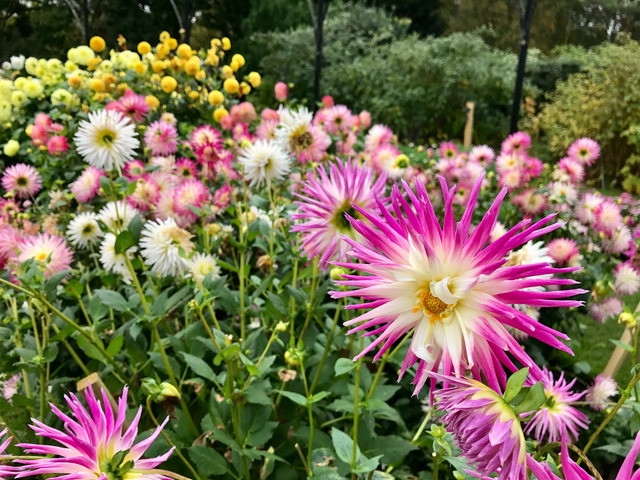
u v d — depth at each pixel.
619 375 1.86
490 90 12.34
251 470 1.58
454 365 0.72
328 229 1.24
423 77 12.56
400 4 19.61
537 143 9.91
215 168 2.62
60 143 3.24
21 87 4.93
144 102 3.27
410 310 0.76
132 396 1.60
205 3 20.19
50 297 1.47
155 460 0.75
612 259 2.56
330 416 1.80
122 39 5.70
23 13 21.20
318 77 6.36
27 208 2.93
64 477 0.69
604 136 7.93
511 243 0.71
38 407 1.65
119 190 1.77
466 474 1.01
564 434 0.74
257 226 1.96
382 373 1.87
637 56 8.55
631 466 0.61
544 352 2.43
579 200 2.90
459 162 3.28
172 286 2.04
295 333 1.81
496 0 19.11
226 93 4.95
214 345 1.48
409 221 0.75
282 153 1.98
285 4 17.95
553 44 15.59
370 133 3.21
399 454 1.50
